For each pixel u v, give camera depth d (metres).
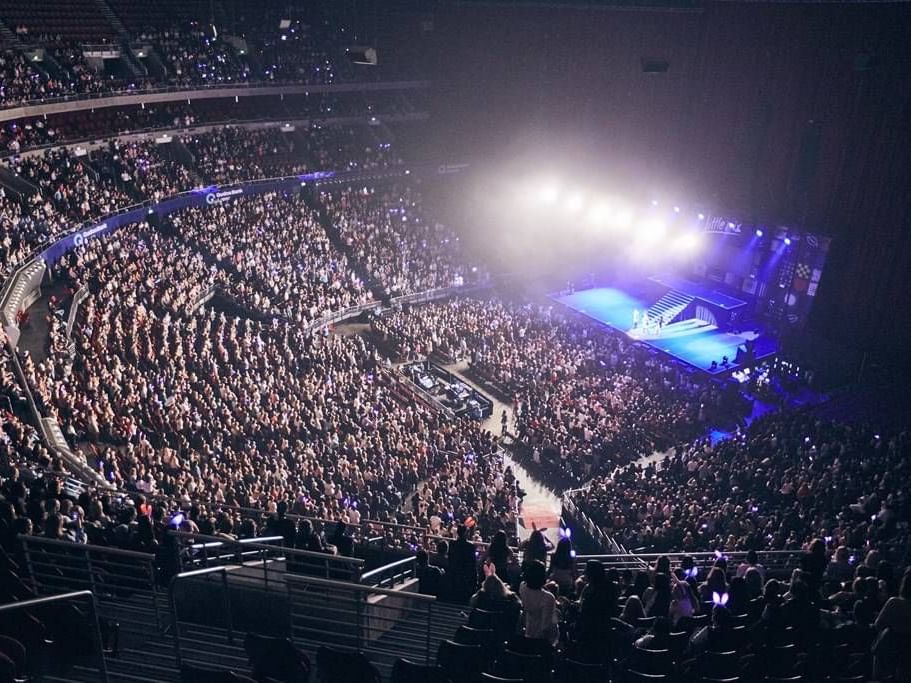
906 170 48.84
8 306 35.91
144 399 32.66
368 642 12.41
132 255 46.53
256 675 9.70
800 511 29.17
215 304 49.62
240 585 12.38
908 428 43.03
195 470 28.41
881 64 49.28
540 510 38.12
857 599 13.80
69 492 19.64
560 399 44.00
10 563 10.93
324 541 16.62
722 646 11.21
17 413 27.50
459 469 35.56
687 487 32.31
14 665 8.02
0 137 49.75
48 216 45.25
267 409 35.62
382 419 38.59
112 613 12.25
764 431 37.66
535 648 10.19
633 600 12.71
